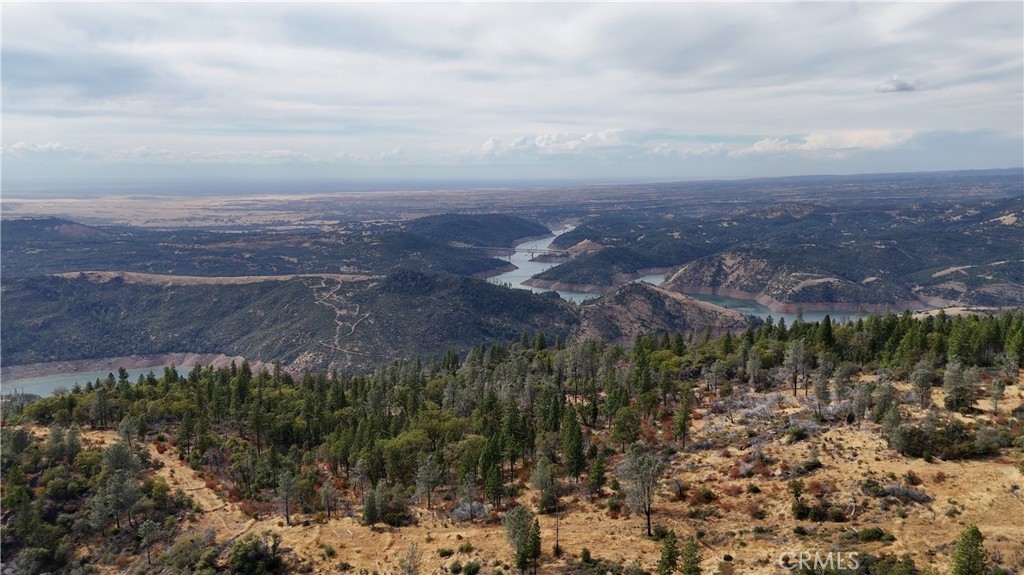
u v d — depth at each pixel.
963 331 178.00
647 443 148.75
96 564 122.12
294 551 117.12
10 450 147.75
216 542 122.50
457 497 136.50
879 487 106.19
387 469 147.88
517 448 148.25
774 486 115.00
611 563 99.50
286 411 199.62
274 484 148.62
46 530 127.44
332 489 139.50
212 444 169.00
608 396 178.12
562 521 117.69
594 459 143.88
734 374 195.62
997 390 132.38
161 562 118.25
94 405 179.88
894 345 189.00
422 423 174.25
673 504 117.06
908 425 125.69
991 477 104.06
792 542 96.44
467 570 103.62
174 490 144.38
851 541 93.31
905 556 85.94
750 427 144.88
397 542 118.50
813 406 148.75
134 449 162.38
